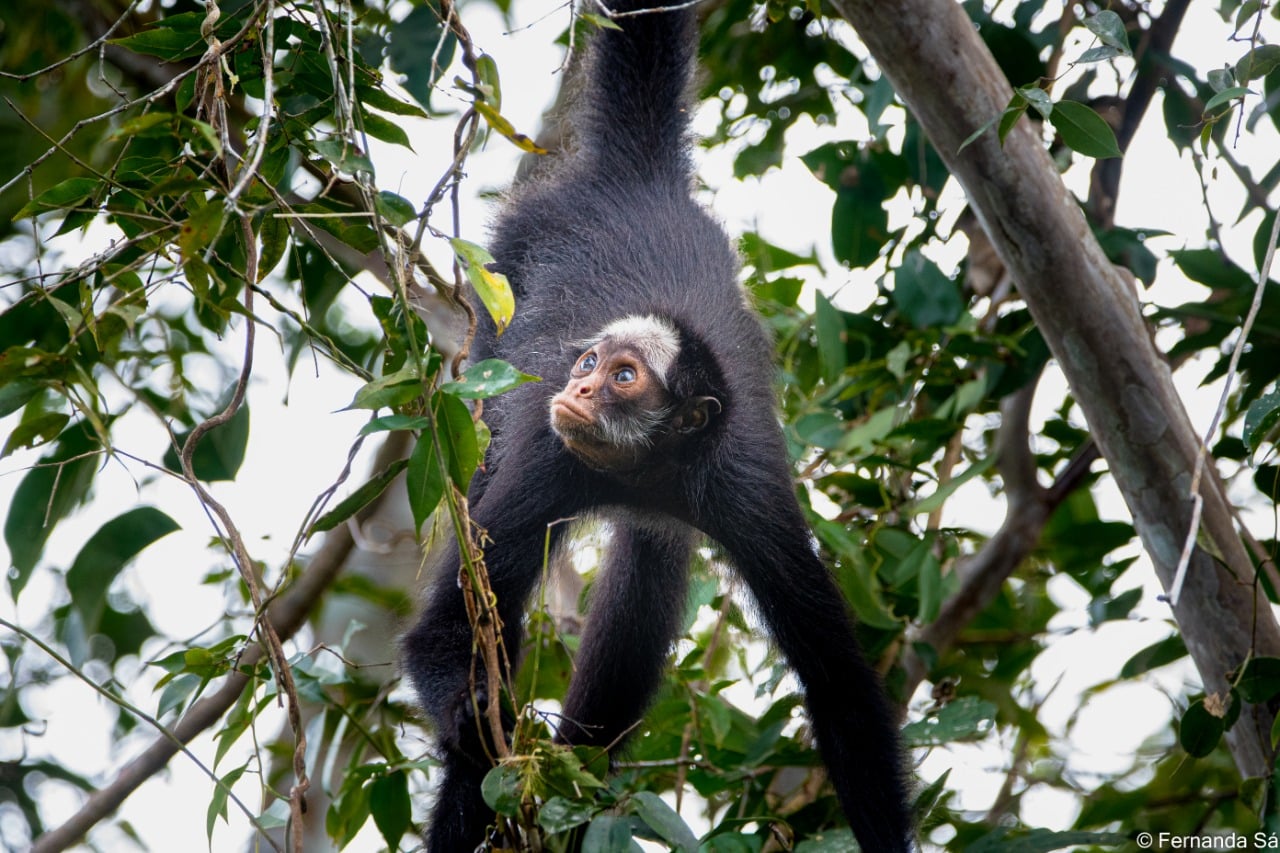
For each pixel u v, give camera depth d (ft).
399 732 39.01
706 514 35.45
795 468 40.86
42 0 42.32
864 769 32.71
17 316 36.35
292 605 40.06
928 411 44.19
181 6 38.11
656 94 40.96
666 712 37.32
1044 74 40.52
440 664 30.83
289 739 41.93
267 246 26.27
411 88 33.78
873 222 42.96
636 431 34.32
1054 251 31.76
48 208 24.39
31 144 42.11
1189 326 40.63
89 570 35.68
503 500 34.22
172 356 39.75
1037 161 31.50
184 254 21.27
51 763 46.03
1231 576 32.22
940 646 41.73
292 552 24.84
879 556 39.78
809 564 34.91
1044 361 40.32
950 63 30.94
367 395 22.68
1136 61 41.22
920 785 35.14
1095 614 42.63
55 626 44.24
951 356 41.86
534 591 34.94
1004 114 26.05
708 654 37.50
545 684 40.32
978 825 35.68
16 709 45.55
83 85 42.57
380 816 31.89
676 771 36.09
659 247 38.11
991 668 44.19
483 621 24.41
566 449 35.19
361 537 40.63
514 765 24.38
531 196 40.96
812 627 34.14
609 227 38.88
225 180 24.38
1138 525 33.47
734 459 35.42
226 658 28.04
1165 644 38.42
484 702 28.91
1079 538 43.55
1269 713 31.45
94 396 26.07
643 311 36.14
